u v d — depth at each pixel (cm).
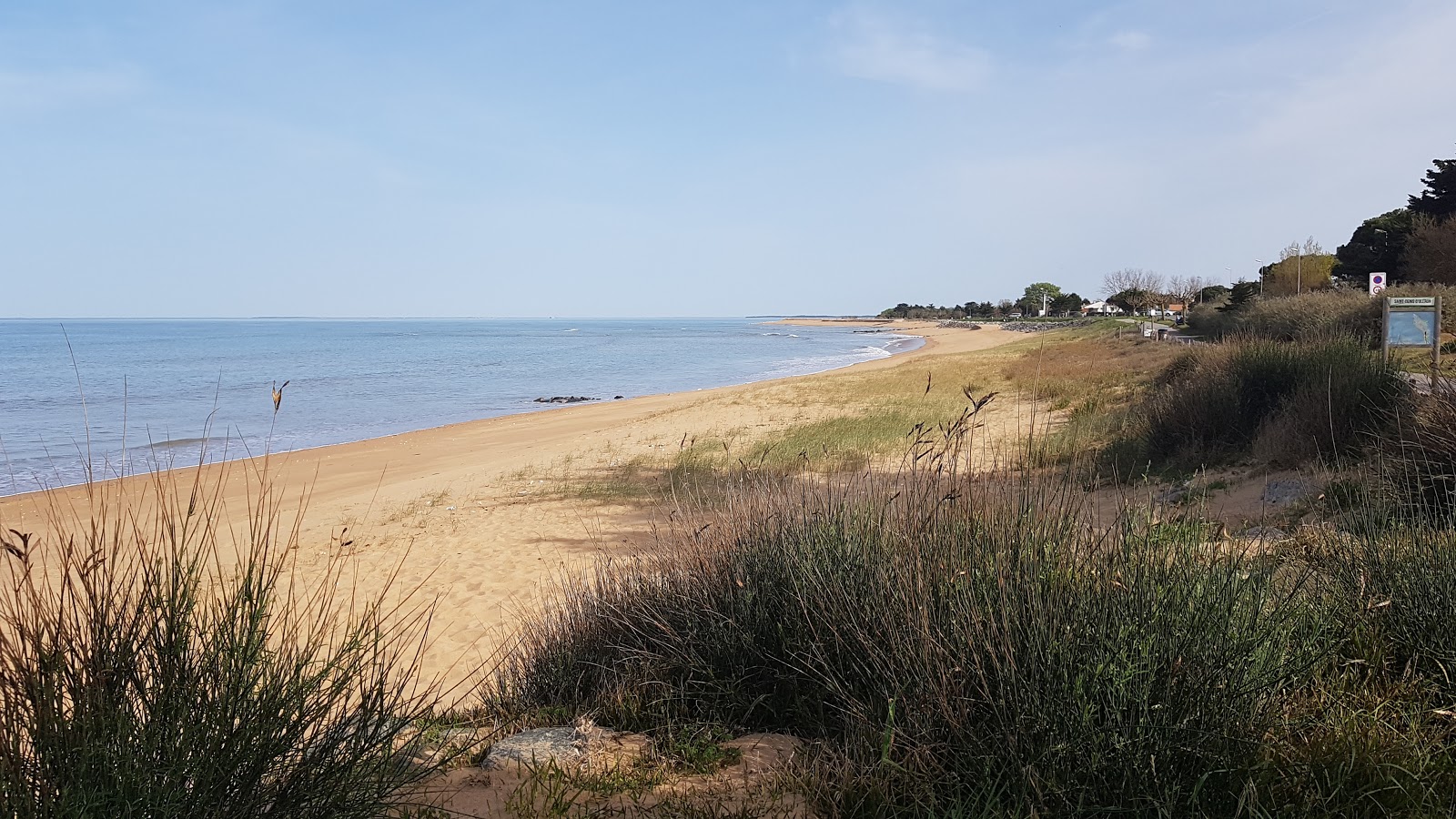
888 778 277
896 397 2473
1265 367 1020
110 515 532
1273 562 355
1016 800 261
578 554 880
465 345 10181
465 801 291
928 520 372
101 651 231
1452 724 293
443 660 583
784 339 12531
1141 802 254
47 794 213
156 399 3625
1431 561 370
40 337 13238
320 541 1074
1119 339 3834
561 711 394
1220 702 275
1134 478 934
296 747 256
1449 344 1603
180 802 227
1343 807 250
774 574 405
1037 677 281
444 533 1074
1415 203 3909
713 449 1688
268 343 10150
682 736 346
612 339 12912
